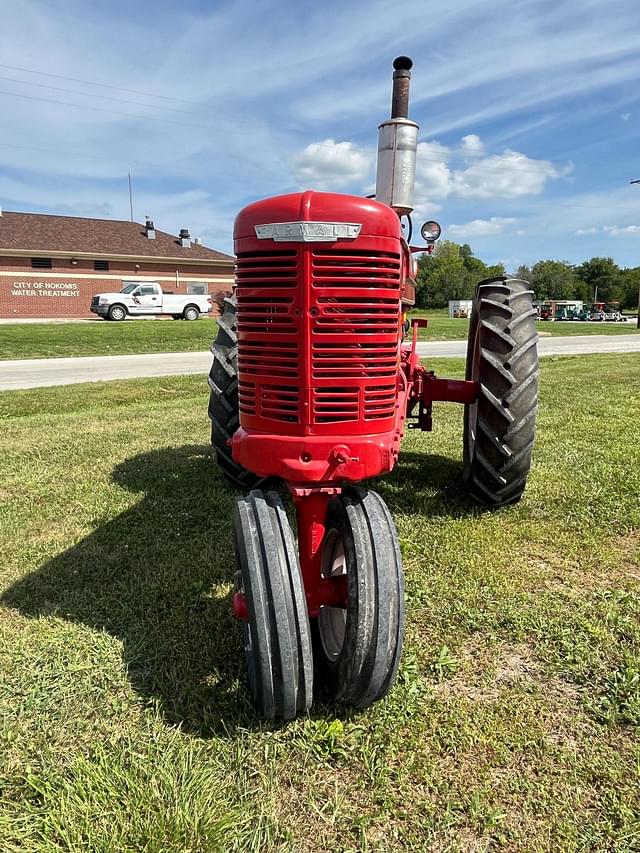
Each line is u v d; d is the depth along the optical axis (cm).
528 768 198
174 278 3634
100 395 872
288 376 218
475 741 208
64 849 170
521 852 171
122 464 510
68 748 205
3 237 3228
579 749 205
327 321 211
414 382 398
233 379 398
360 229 207
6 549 353
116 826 175
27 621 279
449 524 377
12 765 198
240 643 260
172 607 289
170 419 699
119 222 3822
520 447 371
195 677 239
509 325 371
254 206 216
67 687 233
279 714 206
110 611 287
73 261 3322
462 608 284
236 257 226
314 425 218
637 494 415
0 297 3162
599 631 265
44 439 597
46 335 1939
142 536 369
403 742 207
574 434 582
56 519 395
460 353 1545
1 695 229
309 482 218
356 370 216
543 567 325
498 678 240
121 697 228
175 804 181
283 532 207
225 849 169
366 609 203
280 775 194
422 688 232
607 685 234
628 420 646
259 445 222
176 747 204
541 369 1152
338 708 223
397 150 299
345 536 217
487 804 185
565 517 386
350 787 190
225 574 320
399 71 295
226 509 407
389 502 415
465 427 454
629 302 10356
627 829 176
